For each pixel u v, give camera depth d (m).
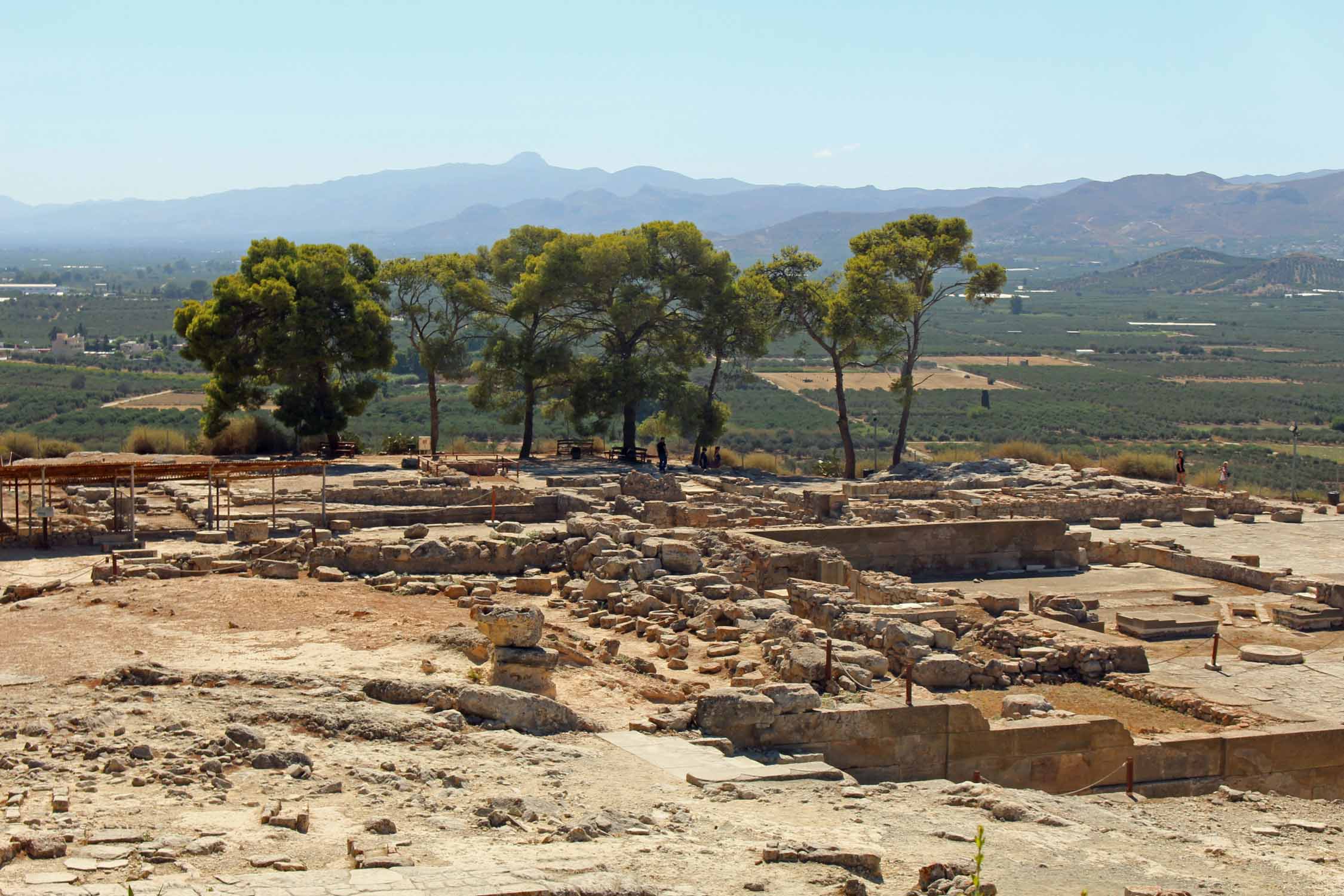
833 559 35.03
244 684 21.19
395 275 71.56
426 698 20.45
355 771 16.94
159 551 37.53
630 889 12.67
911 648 26.31
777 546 35.53
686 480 58.59
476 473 58.53
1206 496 56.88
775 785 17.92
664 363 72.44
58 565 36.12
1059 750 21.56
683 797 16.94
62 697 20.25
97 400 133.25
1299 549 46.97
